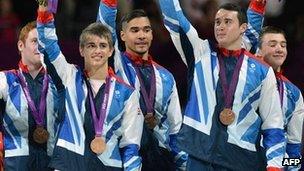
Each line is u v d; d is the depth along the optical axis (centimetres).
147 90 1348
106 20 1317
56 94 1307
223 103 1263
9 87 1312
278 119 1272
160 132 1356
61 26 1948
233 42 1277
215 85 1270
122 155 1255
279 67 1400
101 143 1238
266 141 1273
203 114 1265
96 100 1250
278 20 1962
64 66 1249
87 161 1236
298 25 1964
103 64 1252
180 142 1265
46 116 1313
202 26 1914
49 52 1236
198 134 1262
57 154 1236
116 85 1259
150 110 1341
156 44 1855
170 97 1359
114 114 1249
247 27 1320
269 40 1368
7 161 1309
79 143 1238
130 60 1352
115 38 1331
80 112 1243
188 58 1284
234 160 1262
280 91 1380
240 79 1267
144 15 1347
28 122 1309
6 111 1312
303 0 1970
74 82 1250
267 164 1267
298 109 1398
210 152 1256
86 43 1242
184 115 1270
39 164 1312
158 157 1352
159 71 1361
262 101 1272
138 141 1260
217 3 1922
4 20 1936
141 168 1337
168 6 1273
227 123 1260
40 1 1224
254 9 1377
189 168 1268
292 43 1853
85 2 1988
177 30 1277
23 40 1318
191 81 1280
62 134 1241
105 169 1242
